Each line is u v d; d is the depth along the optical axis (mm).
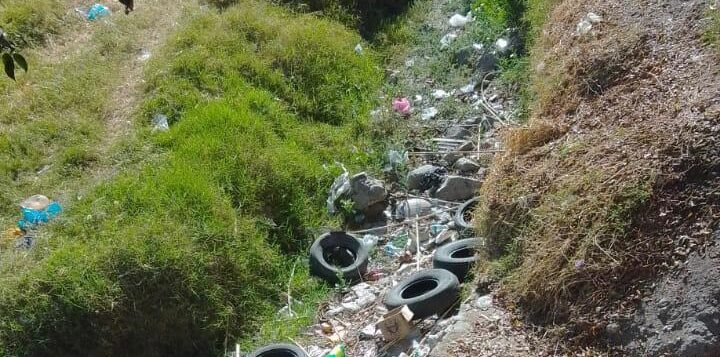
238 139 7473
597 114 5965
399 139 7961
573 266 4754
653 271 4547
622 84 6129
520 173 5715
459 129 7879
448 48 9227
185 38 8922
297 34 9195
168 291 6172
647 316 4406
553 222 5086
